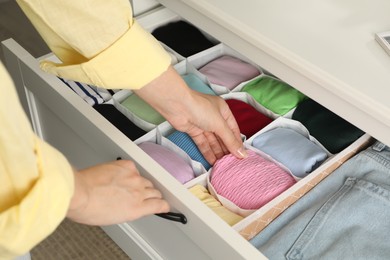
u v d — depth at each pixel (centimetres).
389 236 84
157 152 95
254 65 115
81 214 61
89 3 67
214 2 90
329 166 92
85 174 63
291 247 83
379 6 88
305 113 103
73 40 70
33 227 46
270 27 84
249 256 70
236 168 92
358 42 81
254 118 103
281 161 96
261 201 89
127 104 106
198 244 79
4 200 45
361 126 77
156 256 99
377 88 75
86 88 107
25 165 44
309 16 86
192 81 107
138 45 72
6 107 40
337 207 86
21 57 101
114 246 119
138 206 69
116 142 85
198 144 95
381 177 90
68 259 116
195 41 119
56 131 110
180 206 77
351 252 82
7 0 182
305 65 78
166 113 85
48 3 67
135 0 116
